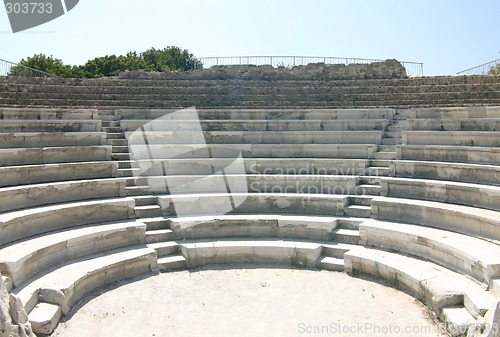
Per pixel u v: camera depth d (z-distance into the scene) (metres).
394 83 19.42
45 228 10.52
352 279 10.08
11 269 8.09
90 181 12.28
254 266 11.02
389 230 10.69
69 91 18.19
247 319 8.23
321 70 22.58
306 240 11.76
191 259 10.95
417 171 12.78
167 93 19.42
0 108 14.01
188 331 7.76
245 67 22.86
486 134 12.22
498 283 7.71
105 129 15.37
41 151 12.62
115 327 7.86
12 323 6.62
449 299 7.94
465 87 16.81
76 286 8.71
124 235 11.12
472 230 9.98
